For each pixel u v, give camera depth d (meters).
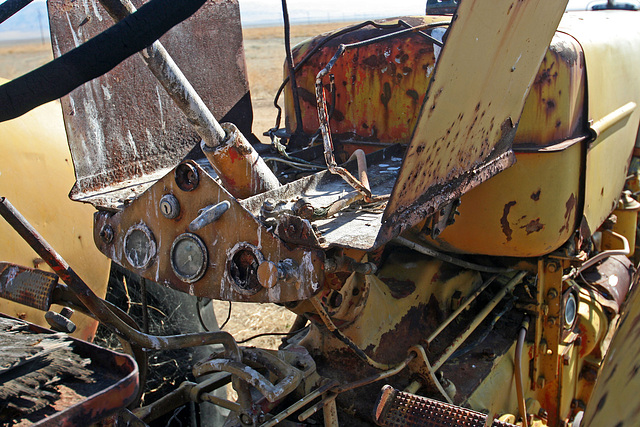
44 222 2.57
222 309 4.80
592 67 2.50
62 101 2.01
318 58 2.80
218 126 1.80
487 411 2.37
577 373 3.15
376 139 2.66
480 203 2.45
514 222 2.42
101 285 2.86
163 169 2.49
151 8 1.04
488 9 1.46
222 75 2.82
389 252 2.75
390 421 1.87
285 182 2.24
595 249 3.41
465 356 2.62
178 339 1.72
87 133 2.12
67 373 1.19
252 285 1.57
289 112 3.07
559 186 2.36
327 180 2.01
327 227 1.68
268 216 1.56
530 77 2.05
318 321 2.05
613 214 3.49
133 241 1.80
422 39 2.46
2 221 2.40
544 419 2.84
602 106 2.67
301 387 2.10
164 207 1.67
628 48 3.01
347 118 2.74
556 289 2.72
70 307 1.72
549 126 2.32
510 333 2.79
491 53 1.63
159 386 2.97
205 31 2.72
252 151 1.84
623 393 1.02
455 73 1.48
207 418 2.99
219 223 1.60
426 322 2.61
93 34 2.15
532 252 2.47
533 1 1.68
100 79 2.19
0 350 1.27
